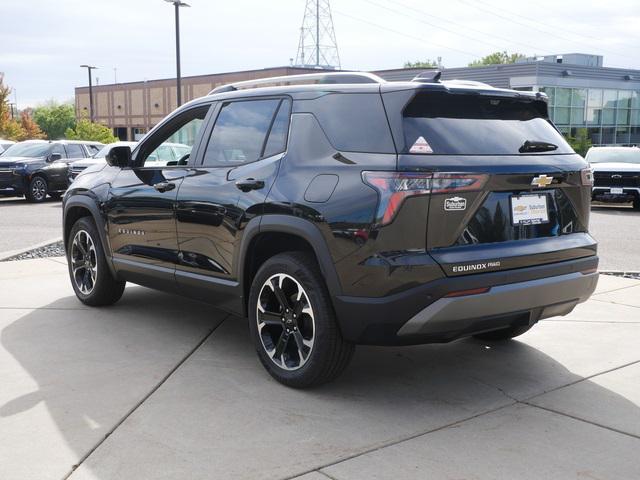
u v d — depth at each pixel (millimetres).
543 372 4379
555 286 3863
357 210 3551
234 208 4258
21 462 3123
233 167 4430
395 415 3676
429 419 3629
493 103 3936
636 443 3355
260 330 4195
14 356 4609
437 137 3613
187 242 4715
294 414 3674
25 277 7285
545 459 3178
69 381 4148
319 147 3904
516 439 3391
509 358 4652
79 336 5078
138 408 3740
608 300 6379
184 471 3037
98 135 49094
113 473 3020
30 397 3891
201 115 4938
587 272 4117
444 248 3529
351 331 3654
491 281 3605
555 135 4195
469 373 4352
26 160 18438
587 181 4160
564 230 4051
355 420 3607
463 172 3527
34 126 61906
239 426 3516
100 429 3467
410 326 3514
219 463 3113
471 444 3328
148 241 5105
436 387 4105
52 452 3219
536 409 3771
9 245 10062
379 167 3527
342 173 3688
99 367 4402
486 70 39312
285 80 4473
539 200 3891
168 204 4832
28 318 5582
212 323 5461
